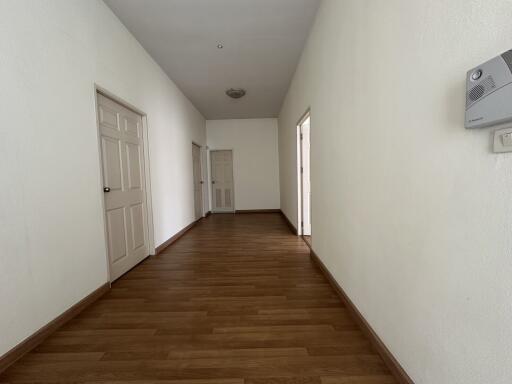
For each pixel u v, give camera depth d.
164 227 3.72
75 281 1.88
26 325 1.47
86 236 2.02
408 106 1.07
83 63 2.04
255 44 3.18
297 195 4.25
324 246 2.54
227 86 4.59
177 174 4.41
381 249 1.34
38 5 1.61
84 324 1.74
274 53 3.42
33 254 1.53
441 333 0.91
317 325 1.67
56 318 1.69
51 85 1.71
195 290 2.26
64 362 1.37
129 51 2.81
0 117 1.36
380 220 1.34
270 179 7.39
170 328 1.68
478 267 0.75
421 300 1.02
